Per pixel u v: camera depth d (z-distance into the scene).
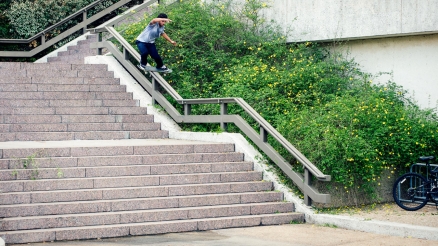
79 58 15.39
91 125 11.89
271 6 14.90
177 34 14.40
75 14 17.28
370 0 12.87
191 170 10.12
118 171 9.53
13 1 18.78
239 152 11.01
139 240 8.09
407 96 12.66
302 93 13.05
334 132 10.48
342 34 13.44
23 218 8.01
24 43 17.48
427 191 10.01
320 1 13.83
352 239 8.30
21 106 11.87
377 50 13.26
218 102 11.66
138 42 12.51
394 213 9.88
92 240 8.05
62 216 8.23
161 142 11.38
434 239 8.13
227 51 14.98
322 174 9.52
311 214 9.70
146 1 17.97
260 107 12.50
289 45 14.68
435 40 12.18
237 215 9.45
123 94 13.14
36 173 8.98
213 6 15.53
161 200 9.12
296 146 10.70
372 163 10.30
